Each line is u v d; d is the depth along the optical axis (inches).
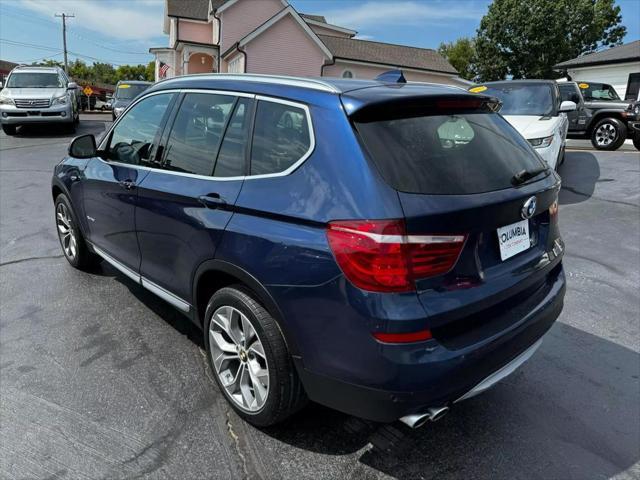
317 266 81.9
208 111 113.2
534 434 103.1
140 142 133.5
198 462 93.0
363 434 101.8
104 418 104.1
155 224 120.1
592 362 130.2
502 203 87.3
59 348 130.5
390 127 87.0
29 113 558.9
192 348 132.0
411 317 76.3
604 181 341.7
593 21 1430.9
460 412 109.6
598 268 194.4
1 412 105.0
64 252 188.5
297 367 89.5
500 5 1397.6
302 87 96.5
